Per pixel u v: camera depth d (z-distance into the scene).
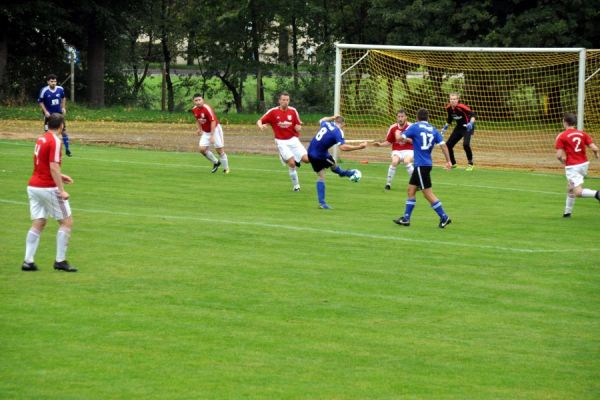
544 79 76.19
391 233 30.47
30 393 14.84
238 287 22.45
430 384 15.73
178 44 107.62
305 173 48.62
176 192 39.50
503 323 19.73
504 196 41.41
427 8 86.69
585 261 26.44
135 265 24.67
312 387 15.43
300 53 109.94
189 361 16.69
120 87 107.12
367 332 18.84
